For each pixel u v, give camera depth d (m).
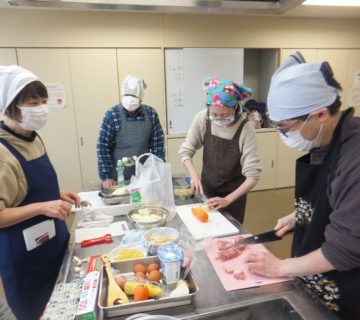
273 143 3.95
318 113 0.75
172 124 3.61
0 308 1.61
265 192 3.99
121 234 1.17
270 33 3.62
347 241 0.69
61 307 0.72
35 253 1.12
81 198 1.51
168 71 3.45
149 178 1.34
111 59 3.24
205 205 1.42
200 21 3.37
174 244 0.92
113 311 0.73
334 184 0.73
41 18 2.99
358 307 0.81
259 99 4.35
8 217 0.98
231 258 0.98
